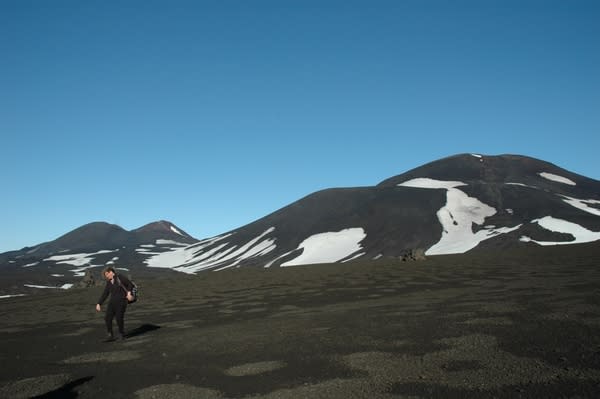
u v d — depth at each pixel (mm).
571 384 8172
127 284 16984
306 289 30047
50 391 10531
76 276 150000
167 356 13305
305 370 10523
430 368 9820
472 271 32906
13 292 105688
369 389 8875
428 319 14898
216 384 10125
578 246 50406
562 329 11961
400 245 145000
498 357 10133
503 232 133875
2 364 13969
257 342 13875
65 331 20297
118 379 11242
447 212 163125
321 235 174750
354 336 13406
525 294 18531
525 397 7801
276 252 174750
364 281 32250
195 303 27609
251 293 30609
